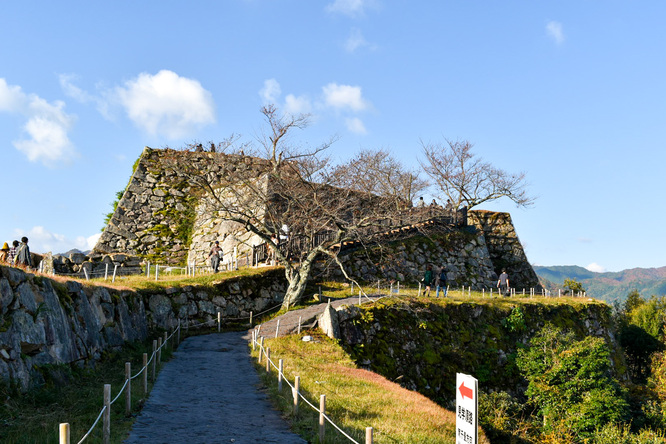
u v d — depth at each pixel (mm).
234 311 31156
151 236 43031
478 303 34156
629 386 37719
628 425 27312
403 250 43906
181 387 16844
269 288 33812
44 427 10969
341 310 27094
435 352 29453
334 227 37875
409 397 17609
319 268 38250
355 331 26859
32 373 13664
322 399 11859
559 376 27688
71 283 18359
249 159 44344
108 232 41781
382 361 26719
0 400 11812
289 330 26328
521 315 34594
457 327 31812
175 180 46031
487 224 54812
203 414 13711
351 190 41531
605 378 27641
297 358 21469
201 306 29625
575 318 38875
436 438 13102
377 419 14289
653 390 36969
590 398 26438
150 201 44375
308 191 36344
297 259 36562
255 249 37156
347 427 13008
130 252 41812
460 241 48188
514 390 30828
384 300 30547
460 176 54969
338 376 19406
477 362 30625
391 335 28359
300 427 12883
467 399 8938
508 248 54250
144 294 26766
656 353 49375
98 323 19734
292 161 35781
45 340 14867
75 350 16750
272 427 12883
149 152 46750
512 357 31891
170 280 30281
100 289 21281
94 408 12961
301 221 35688
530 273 53938
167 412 13680
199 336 27703
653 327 53188
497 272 52750
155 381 17406
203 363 20969
